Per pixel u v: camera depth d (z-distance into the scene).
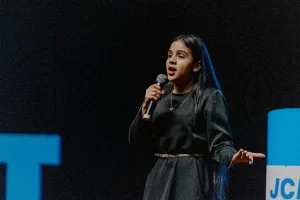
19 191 9.17
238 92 8.73
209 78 5.01
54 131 9.20
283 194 4.56
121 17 8.95
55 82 9.18
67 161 9.18
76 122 9.16
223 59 8.77
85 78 9.13
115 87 9.09
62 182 9.17
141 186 9.04
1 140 9.22
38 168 9.18
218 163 4.94
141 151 9.03
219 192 4.91
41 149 9.21
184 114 4.81
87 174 9.12
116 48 9.03
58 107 9.20
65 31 9.11
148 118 4.81
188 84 4.99
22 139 9.23
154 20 8.88
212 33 8.77
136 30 8.95
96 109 9.13
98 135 9.14
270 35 8.66
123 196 9.09
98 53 9.08
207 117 4.77
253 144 8.70
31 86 9.22
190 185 4.74
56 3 9.08
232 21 8.72
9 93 9.27
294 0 8.57
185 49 4.93
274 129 4.62
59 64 9.17
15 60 9.23
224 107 4.82
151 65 8.98
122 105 9.10
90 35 9.06
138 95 9.06
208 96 4.82
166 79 5.16
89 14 9.02
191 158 4.81
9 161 9.22
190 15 8.80
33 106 9.23
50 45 9.16
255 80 8.71
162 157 4.93
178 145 4.83
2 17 9.17
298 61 8.60
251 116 8.70
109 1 8.94
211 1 8.73
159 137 4.94
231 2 8.70
